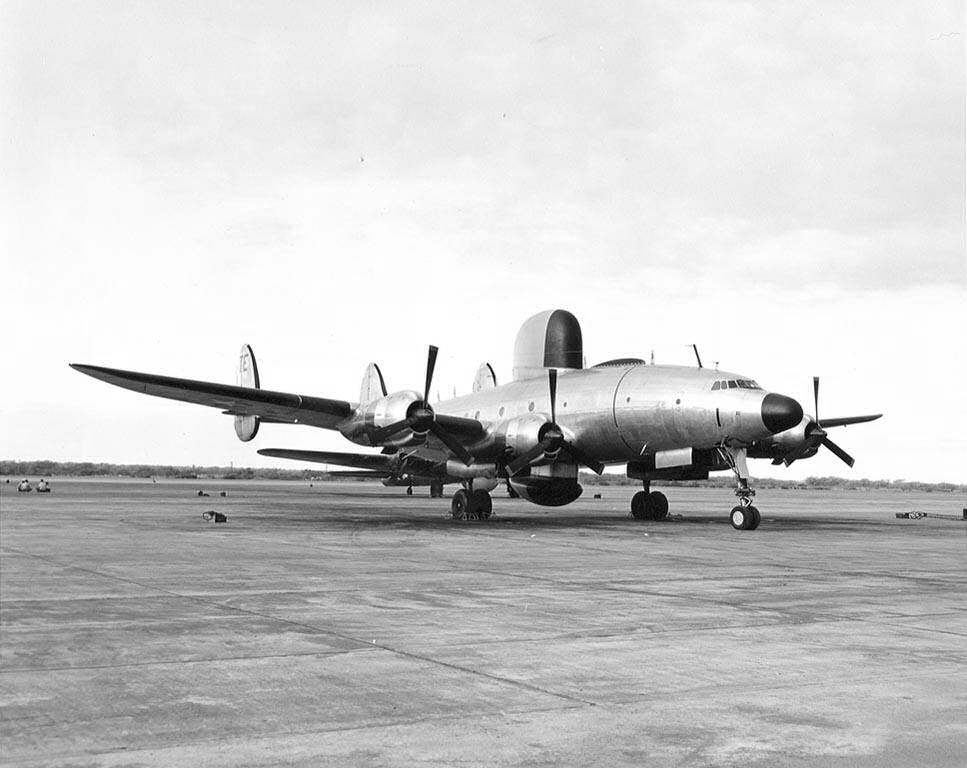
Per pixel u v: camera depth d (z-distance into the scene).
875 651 7.33
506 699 5.73
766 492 96.38
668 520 27.94
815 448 27.30
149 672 6.31
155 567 12.61
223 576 11.70
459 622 8.46
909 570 13.69
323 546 16.58
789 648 7.42
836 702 5.74
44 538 17.36
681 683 6.21
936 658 7.08
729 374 24.02
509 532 21.23
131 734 4.91
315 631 7.90
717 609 9.49
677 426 24.19
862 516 33.25
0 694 5.71
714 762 4.58
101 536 17.98
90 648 7.07
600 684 6.16
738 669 6.64
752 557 15.61
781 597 10.48
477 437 25.28
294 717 5.27
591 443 26.34
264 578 11.55
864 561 15.09
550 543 18.12
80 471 134.62
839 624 8.62
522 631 8.05
